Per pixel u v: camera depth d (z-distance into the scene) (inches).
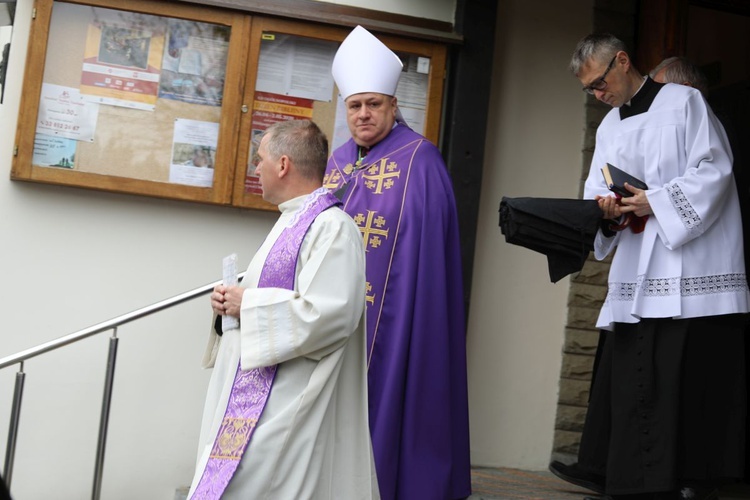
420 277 149.9
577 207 142.9
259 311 113.2
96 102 173.9
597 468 154.1
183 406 178.4
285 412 112.0
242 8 175.5
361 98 156.5
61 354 175.3
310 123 125.0
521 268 190.1
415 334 148.6
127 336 177.3
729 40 243.8
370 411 147.2
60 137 172.7
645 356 142.0
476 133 182.9
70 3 173.3
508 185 189.3
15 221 174.1
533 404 189.8
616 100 148.6
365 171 156.8
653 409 140.7
